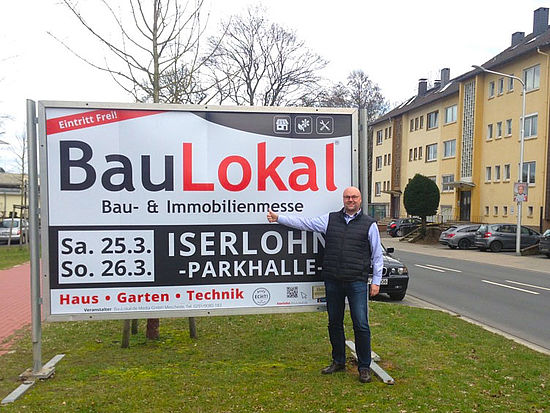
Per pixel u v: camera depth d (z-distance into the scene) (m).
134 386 4.67
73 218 5.10
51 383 4.77
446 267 18.20
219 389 4.61
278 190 5.42
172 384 4.73
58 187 5.08
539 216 29.00
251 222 5.38
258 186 5.39
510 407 4.28
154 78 7.09
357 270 4.81
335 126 5.52
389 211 53.53
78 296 5.12
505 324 8.54
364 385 4.75
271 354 5.82
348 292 4.88
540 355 6.00
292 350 6.02
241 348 6.11
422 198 34.41
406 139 49.84
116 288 5.18
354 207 4.91
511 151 32.12
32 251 4.96
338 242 4.87
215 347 6.14
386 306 9.42
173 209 5.25
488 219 34.81
